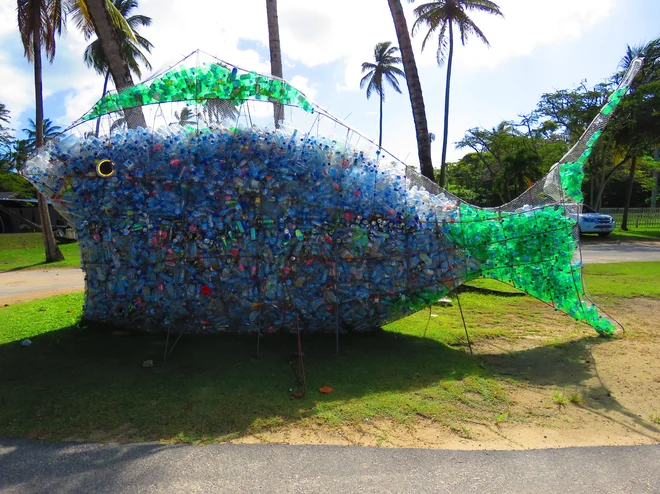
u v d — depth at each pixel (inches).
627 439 130.3
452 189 1614.2
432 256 197.3
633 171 1040.8
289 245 182.9
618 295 323.6
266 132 183.2
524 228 207.6
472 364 186.5
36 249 834.2
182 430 128.6
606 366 189.0
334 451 119.3
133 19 819.4
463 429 133.8
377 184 189.9
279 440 124.9
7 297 353.1
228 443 122.4
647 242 809.5
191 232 181.5
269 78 183.0
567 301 221.0
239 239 181.6
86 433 126.7
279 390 154.8
